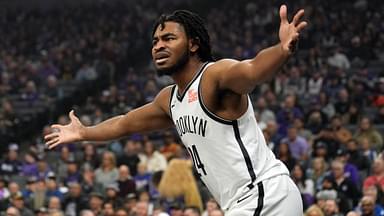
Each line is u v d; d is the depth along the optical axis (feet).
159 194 50.70
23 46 113.70
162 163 58.85
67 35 115.03
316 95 79.25
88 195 54.13
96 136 21.40
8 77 98.84
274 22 106.32
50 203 50.62
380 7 104.78
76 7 127.65
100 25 116.26
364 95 75.46
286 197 18.48
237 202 18.54
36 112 89.66
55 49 108.78
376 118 70.23
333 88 78.28
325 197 46.60
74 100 90.07
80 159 67.36
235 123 18.30
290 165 53.98
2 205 53.62
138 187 55.06
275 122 65.82
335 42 95.25
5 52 110.63
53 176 56.29
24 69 101.19
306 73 83.25
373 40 93.86
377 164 47.52
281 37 16.44
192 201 49.01
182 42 18.53
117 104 83.25
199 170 19.04
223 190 18.76
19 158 77.71
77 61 103.14
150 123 20.81
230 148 18.30
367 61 90.02
